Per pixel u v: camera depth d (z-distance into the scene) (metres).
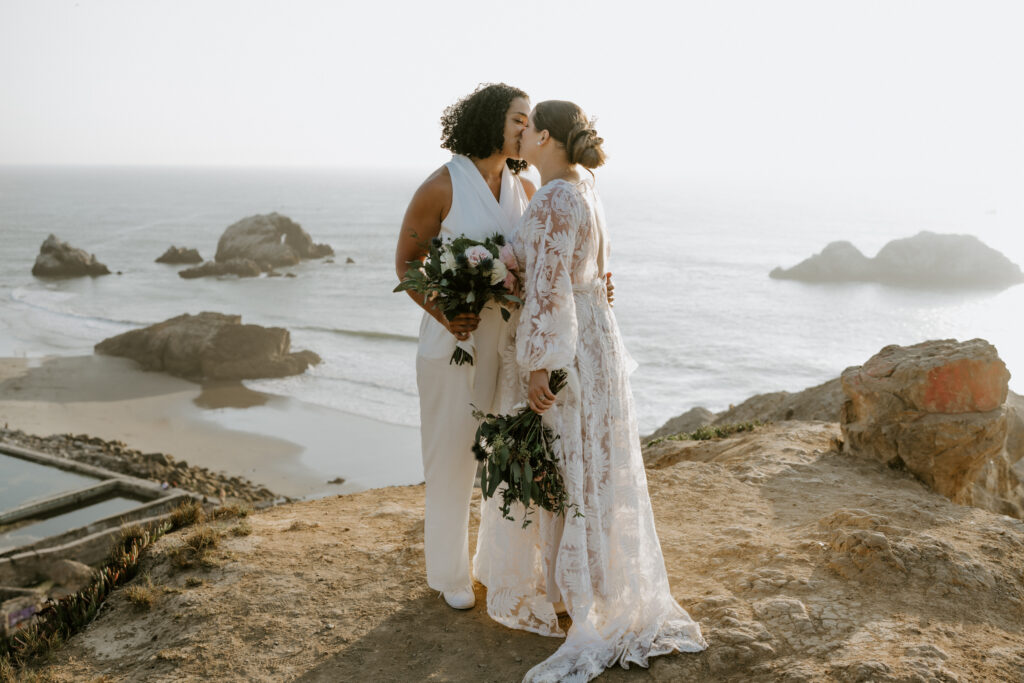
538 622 2.93
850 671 2.48
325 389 33.31
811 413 8.73
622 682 2.59
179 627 3.19
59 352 39.75
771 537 3.76
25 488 9.73
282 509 4.86
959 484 4.75
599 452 2.79
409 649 2.92
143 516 9.08
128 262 89.19
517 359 2.62
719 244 119.88
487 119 2.80
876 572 3.22
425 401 2.98
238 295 66.06
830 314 62.88
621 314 59.12
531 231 2.60
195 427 28.03
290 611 3.23
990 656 2.66
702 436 7.27
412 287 2.77
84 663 3.10
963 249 81.94
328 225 145.00
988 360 4.73
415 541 3.91
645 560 2.88
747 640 2.75
